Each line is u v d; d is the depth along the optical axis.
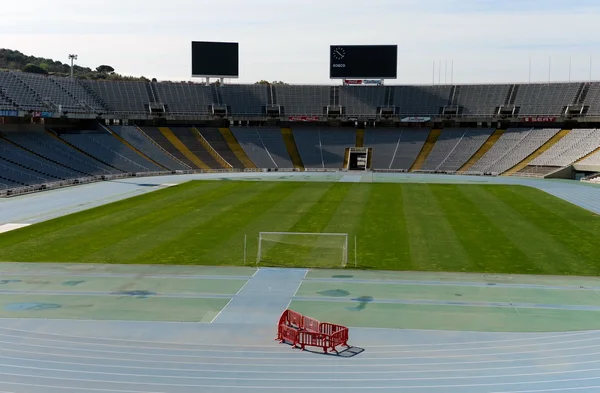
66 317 30.48
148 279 37.41
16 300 33.22
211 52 119.44
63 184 81.56
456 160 106.00
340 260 41.84
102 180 88.69
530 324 29.58
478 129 114.69
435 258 42.44
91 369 24.11
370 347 26.58
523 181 89.56
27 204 65.31
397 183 86.00
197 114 117.50
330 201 67.62
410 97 119.88
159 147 108.75
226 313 31.22
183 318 30.41
